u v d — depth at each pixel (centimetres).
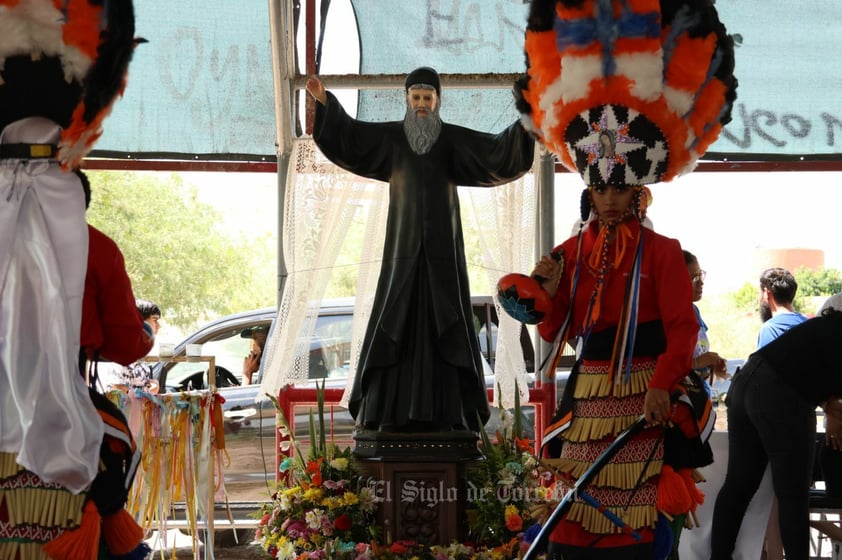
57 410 291
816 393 457
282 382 496
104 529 319
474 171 469
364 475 448
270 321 761
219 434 522
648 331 354
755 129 555
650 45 348
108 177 1800
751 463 473
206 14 541
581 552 342
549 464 353
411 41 545
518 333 499
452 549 426
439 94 472
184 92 552
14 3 305
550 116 370
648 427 346
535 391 510
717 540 479
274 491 486
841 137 555
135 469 322
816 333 460
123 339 325
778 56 549
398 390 450
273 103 555
